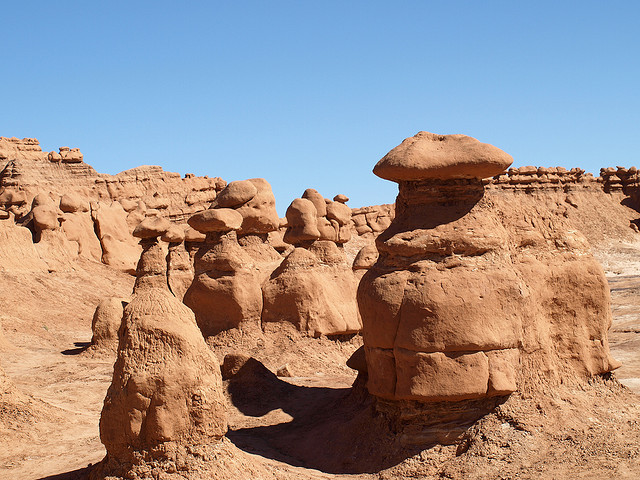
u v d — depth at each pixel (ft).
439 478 32.99
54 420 43.16
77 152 160.86
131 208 143.64
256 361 50.90
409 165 36.01
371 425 37.42
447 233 35.65
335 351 61.82
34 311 84.23
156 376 27.86
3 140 166.30
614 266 176.96
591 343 39.22
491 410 34.88
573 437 33.86
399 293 35.50
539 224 39.50
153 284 79.30
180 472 27.53
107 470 28.35
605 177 236.22
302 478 31.50
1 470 34.65
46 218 105.29
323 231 75.77
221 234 60.54
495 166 35.70
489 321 34.50
